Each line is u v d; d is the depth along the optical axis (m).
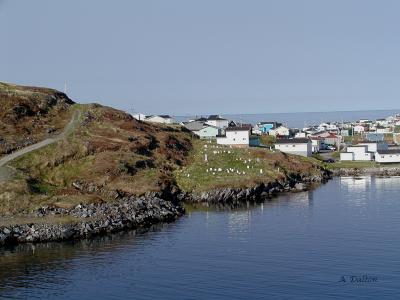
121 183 113.06
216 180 126.00
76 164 118.19
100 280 64.25
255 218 99.00
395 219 94.56
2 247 79.25
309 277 62.97
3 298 59.06
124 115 156.50
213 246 78.50
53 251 76.81
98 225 88.75
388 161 197.38
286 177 144.00
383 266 66.00
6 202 93.81
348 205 111.75
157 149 140.25
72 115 148.25
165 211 101.81
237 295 58.22
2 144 120.44
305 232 86.06
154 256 73.69
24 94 148.88
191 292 59.62
